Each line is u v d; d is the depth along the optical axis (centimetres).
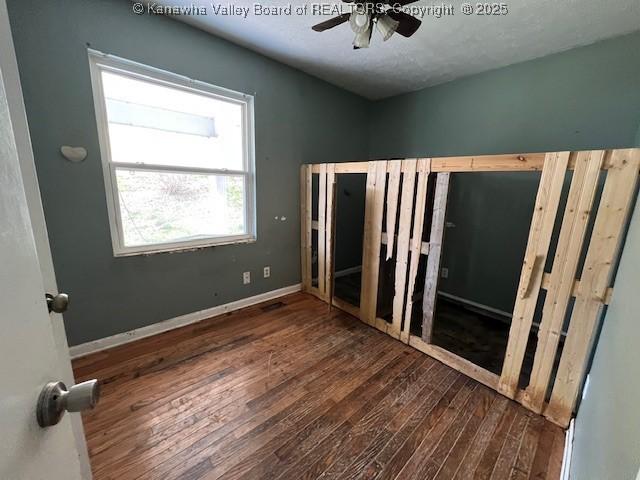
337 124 355
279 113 294
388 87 347
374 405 170
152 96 223
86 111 190
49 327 49
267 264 313
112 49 193
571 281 149
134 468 129
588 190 140
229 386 182
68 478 52
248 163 285
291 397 175
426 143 352
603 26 207
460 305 327
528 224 277
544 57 256
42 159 179
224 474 128
